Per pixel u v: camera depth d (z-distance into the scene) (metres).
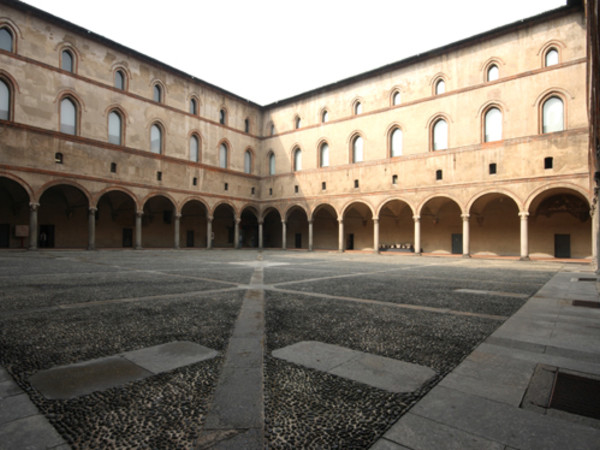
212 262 21.62
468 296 9.90
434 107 33.22
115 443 2.75
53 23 29.16
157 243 42.53
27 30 27.75
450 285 12.28
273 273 15.57
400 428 2.96
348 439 2.83
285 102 44.97
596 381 3.95
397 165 35.16
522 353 4.91
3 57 26.39
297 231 50.12
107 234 38.34
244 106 45.50
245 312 7.46
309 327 6.32
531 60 28.66
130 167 33.62
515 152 28.89
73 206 34.75
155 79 36.31
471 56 31.48
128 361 4.55
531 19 28.27
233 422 3.06
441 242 37.88
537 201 29.92
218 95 42.47
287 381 3.98
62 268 16.09
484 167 30.27
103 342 5.33
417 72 34.53
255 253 35.12
